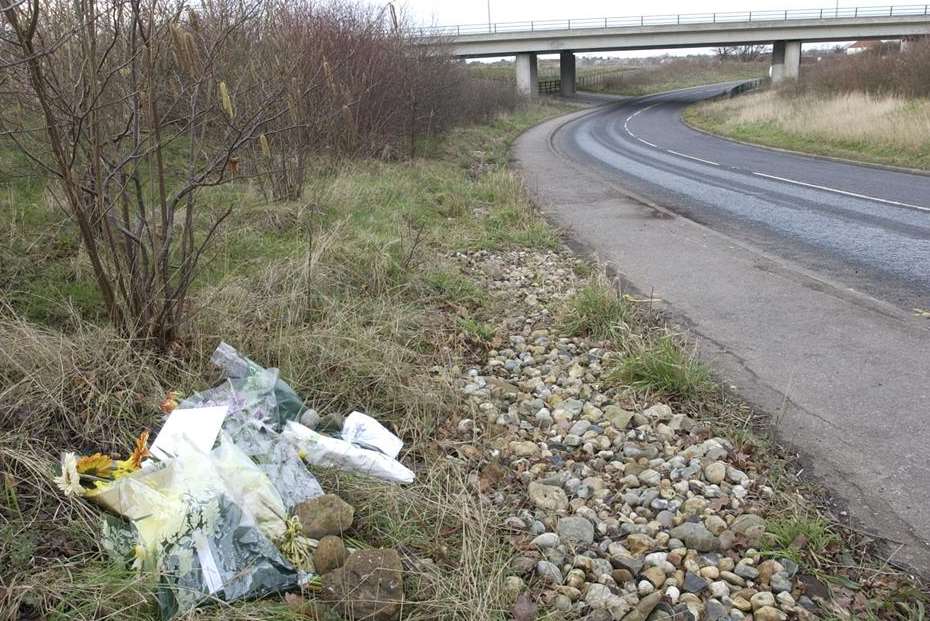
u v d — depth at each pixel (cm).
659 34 5356
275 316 479
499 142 2438
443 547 290
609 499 343
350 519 282
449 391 434
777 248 855
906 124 1977
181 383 377
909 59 2709
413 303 580
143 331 389
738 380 474
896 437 392
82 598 230
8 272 462
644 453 379
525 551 298
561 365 503
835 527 319
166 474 266
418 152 1605
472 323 558
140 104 394
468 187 1242
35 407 322
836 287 677
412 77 1526
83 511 265
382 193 982
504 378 487
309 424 366
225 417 317
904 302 625
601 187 1449
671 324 586
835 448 384
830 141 2188
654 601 263
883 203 1171
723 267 768
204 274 539
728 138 2803
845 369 483
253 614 232
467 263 775
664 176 1641
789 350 521
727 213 1118
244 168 867
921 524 321
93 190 377
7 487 274
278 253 628
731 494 342
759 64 9119
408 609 254
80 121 345
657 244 895
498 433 402
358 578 248
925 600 273
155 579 237
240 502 266
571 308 593
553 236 930
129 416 338
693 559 294
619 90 7038
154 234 393
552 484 352
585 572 288
